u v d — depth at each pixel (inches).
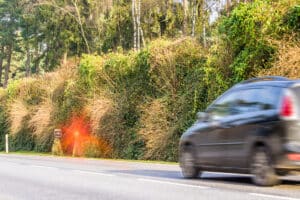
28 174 722.2
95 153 1235.9
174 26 1852.9
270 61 860.0
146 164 908.0
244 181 573.9
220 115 561.0
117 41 2032.5
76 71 1433.3
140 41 1916.8
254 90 528.1
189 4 1792.6
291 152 482.6
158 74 1110.4
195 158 597.9
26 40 2869.1
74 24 2252.7
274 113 495.2
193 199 445.7
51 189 550.9
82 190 534.9
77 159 1117.7
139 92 1170.6
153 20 1904.5
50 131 1496.1
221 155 553.3
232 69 936.9
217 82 963.3
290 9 848.9
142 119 1115.3
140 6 1902.1
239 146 528.4
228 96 559.5
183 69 1061.1
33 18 2561.5
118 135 1196.5
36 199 481.1
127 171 738.8
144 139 1118.4
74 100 1380.4
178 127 1034.1
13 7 3149.6
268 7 874.1
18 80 1763.0
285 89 496.4
